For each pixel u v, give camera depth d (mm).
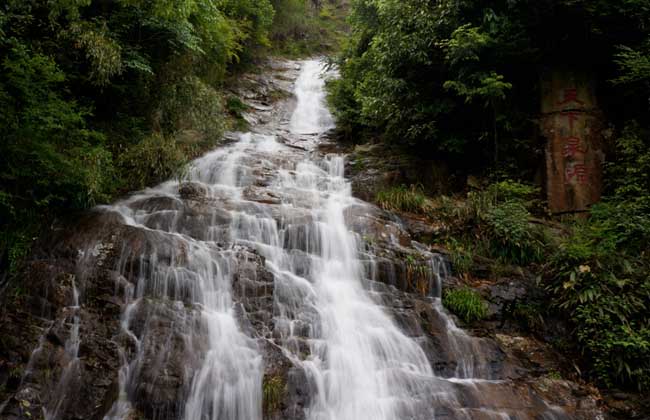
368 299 6754
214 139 11250
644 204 7906
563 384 5965
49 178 6809
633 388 5996
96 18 8461
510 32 9664
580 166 9312
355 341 5992
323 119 16172
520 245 7879
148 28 9516
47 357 5059
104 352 5180
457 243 8141
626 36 9547
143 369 5012
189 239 6922
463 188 10430
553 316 7016
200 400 4910
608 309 6410
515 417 5262
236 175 9820
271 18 20250
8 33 7375
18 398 4691
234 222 7598
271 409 4949
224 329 5660
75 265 6074
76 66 8453
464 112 10703
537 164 9922
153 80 10102
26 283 5809
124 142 9367
